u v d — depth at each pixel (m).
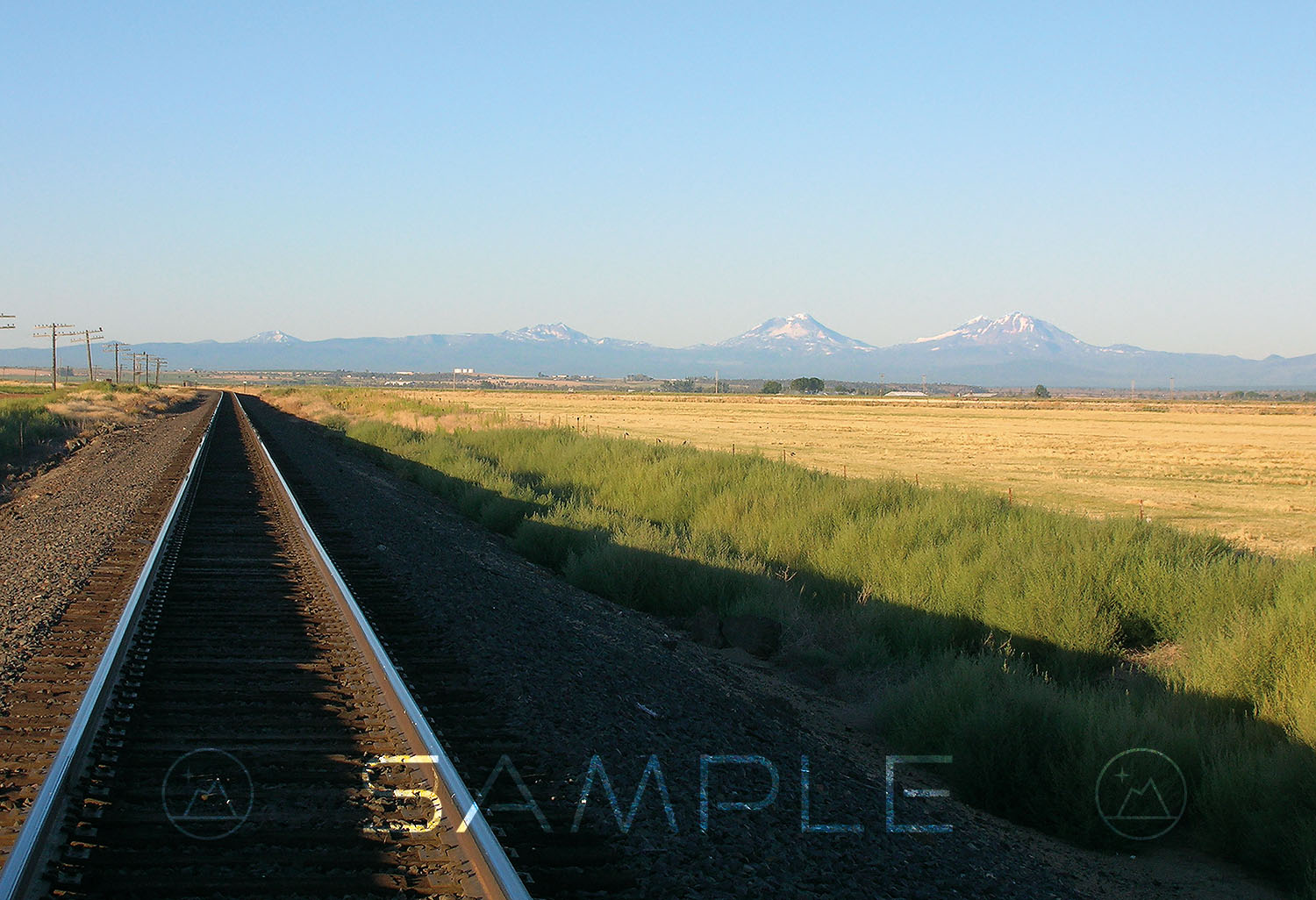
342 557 14.49
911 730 9.16
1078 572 13.40
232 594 11.57
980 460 50.25
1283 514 29.97
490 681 8.47
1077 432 84.25
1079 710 8.48
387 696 7.60
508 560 16.67
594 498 23.73
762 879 5.27
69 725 6.49
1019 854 6.89
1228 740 8.35
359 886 4.66
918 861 6.07
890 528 16.83
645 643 11.59
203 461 30.25
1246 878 7.00
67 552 14.73
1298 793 7.13
